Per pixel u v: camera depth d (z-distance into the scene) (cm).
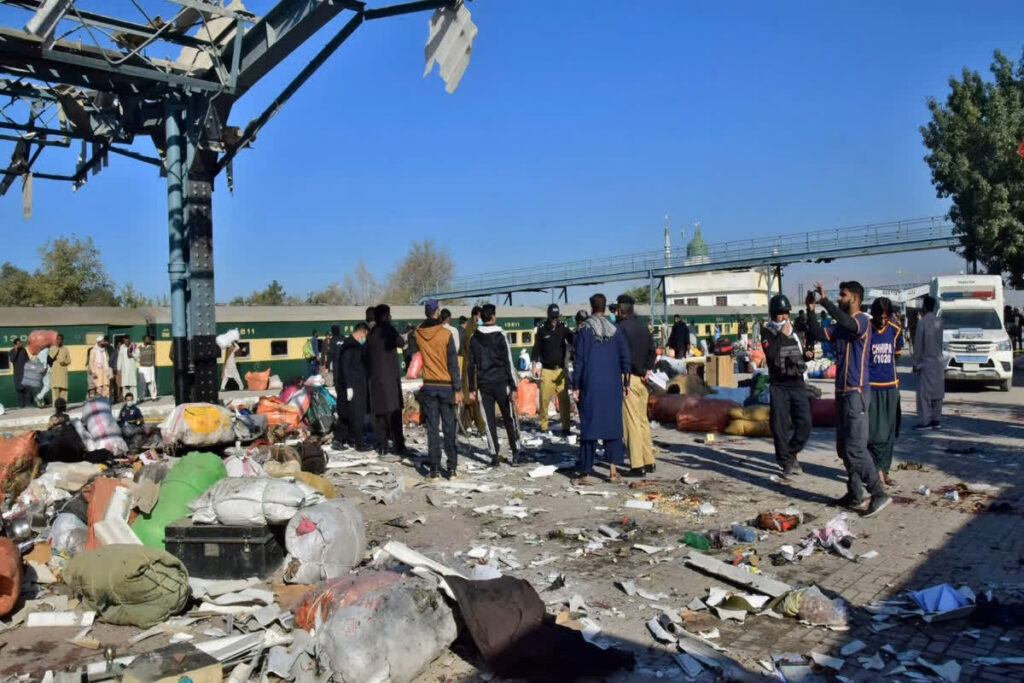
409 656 389
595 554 604
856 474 722
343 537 535
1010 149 2752
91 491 649
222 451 975
